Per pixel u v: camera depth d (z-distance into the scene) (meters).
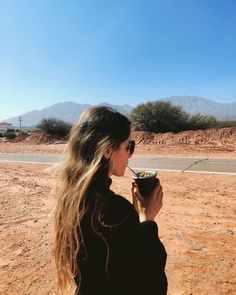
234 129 24.30
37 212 7.05
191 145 23.39
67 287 1.50
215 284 3.85
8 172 13.25
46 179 11.33
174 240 5.27
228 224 6.13
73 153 1.38
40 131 38.78
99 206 1.27
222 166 14.23
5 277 4.23
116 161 1.40
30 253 4.94
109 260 1.25
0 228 6.08
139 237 1.27
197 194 8.85
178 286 3.81
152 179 1.50
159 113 29.92
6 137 44.16
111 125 1.38
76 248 1.32
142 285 1.26
